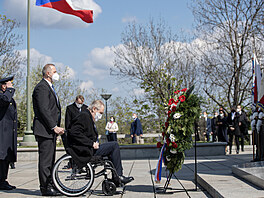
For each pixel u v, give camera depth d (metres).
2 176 6.53
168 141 5.86
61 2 12.32
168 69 21.39
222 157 12.38
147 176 8.00
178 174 8.05
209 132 17.09
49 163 5.95
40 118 6.01
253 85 8.32
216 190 5.12
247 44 19.39
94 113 6.02
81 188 5.72
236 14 19.34
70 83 28.38
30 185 7.07
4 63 24.28
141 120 20.59
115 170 5.91
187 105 5.77
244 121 13.95
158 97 20.66
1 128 6.52
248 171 6.13
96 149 5.89
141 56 21.33
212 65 20.25
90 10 12.55
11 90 6.71
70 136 5.71
